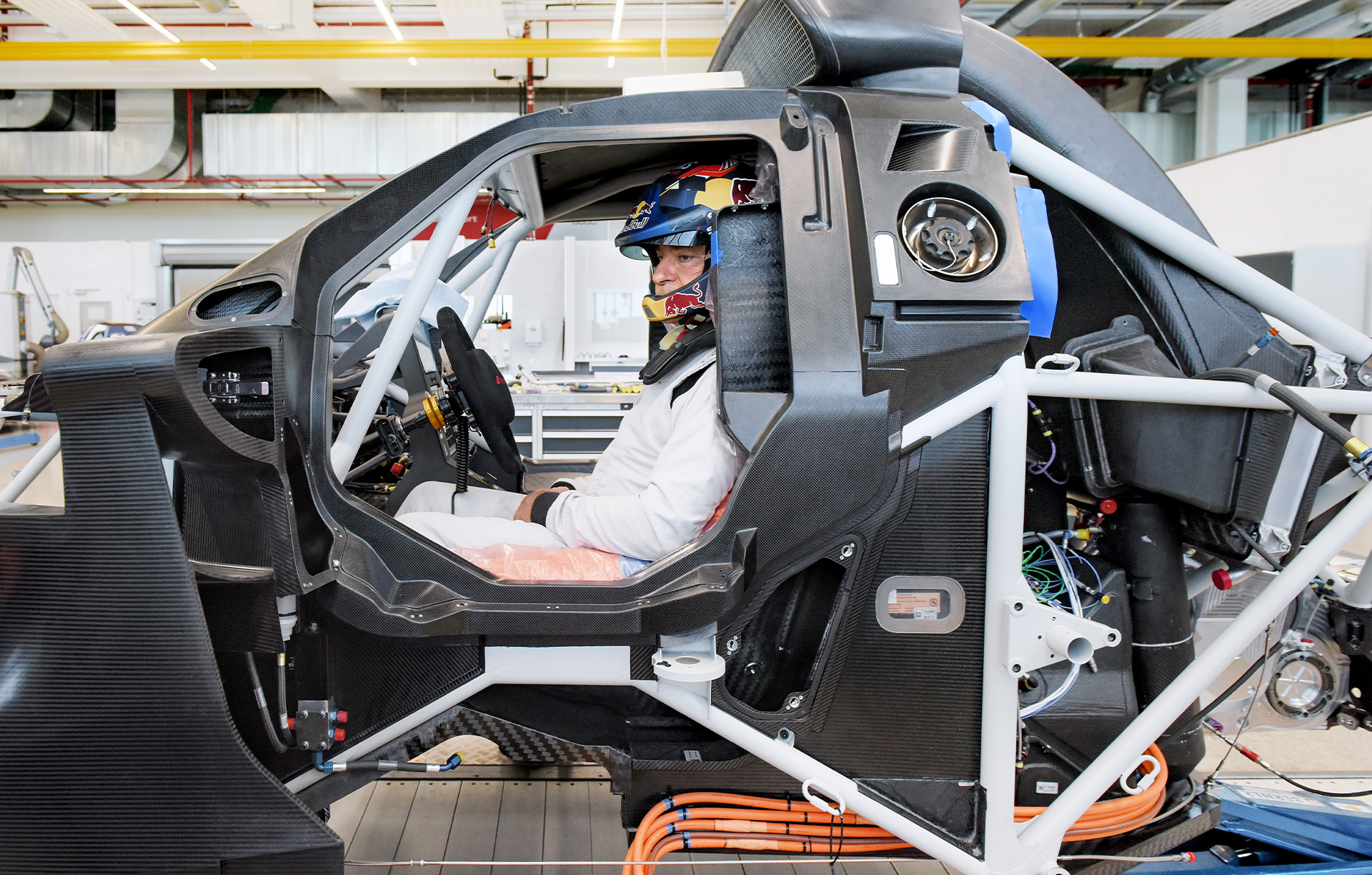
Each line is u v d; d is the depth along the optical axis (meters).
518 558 1.26
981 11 6.00
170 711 1.01
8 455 3.32
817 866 1.64
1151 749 1.38
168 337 0.96
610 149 1.42
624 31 6.62
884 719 1.21
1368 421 2.93
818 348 1.10
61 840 1.04
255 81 7.04
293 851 1.03
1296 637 1.63
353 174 7.05
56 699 1.02
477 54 6.07
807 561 1.14
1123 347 1.36
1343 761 2.04
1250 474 1.30
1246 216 4.27
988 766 1.18
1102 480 1.37
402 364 1.88
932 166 1.14
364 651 1.14
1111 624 1.41
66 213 8.86
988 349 1.13
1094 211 1.34
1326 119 6.91
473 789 1.85
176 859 1.03
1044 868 1.19
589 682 1.16
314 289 1.13
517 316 5.77
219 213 8.88
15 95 7.50
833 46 1.20
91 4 6.29
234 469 1.03
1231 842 1.52
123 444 0.97
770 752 1.18
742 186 1.35
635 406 1.64
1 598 1.01
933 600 1.20
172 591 0.99
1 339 5.18
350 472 1.79
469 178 1.17
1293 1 5.46
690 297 1.40
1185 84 7.04
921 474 1.18
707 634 1.13
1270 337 1.36
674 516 1.20
